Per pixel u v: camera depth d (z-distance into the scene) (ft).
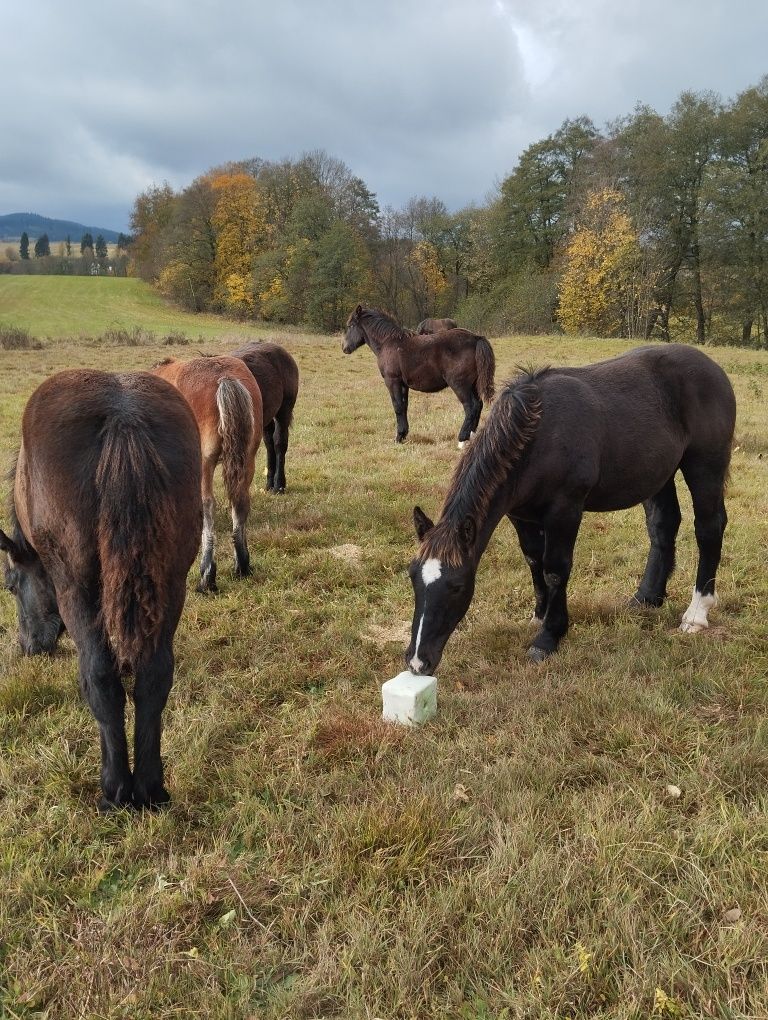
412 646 10.39
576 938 6.70
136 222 201.77
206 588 15.83
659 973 6.21
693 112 112.16
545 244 144.36
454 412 41.19
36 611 12.16
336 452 30.53
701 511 14.03
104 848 8.01
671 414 13.34
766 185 103.86
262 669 12.51
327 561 17.49
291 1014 6.04
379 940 6.71
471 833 8.07
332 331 148.36
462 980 6.31
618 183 120.37
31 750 9.88
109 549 7.41
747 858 7.50
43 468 7.90
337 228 145.07
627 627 13.76
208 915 7.30
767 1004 5.79
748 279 106.52
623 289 115.85
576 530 12.57
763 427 35.83
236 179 170.09
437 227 160.97
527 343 89.04
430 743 9.98
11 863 7.77
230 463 15.49
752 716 10.35
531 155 142.51
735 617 14.64
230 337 96.02
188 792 9.10
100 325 142.51
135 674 7.91
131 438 7.79
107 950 6.64
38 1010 6.22
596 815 8.25
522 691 11.30
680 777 9.05
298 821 8.46
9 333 79.15
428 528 11.14
